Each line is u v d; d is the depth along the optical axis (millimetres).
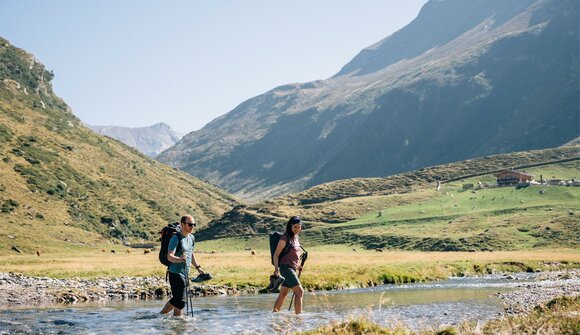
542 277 50188
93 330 16375
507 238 147625
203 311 21641
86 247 152125
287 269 18156
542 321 13859
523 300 26672
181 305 18344
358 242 171875
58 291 29891
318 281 38438
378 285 42219
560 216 162875
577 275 51312
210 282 37125
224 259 74312
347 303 25734
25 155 197125
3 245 129500
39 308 24016
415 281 46844
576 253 114375
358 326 13109
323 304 25234
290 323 16734
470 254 102938
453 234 161250
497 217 177375
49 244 143875
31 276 43250
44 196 177250
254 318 18578
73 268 54000
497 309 22781
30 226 153125
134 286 34000
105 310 22500
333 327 13148
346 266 52594
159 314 19719
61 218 169625
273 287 17484
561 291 30625
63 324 17781
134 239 187500
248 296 31609
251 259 74562
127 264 62688
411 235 166625
